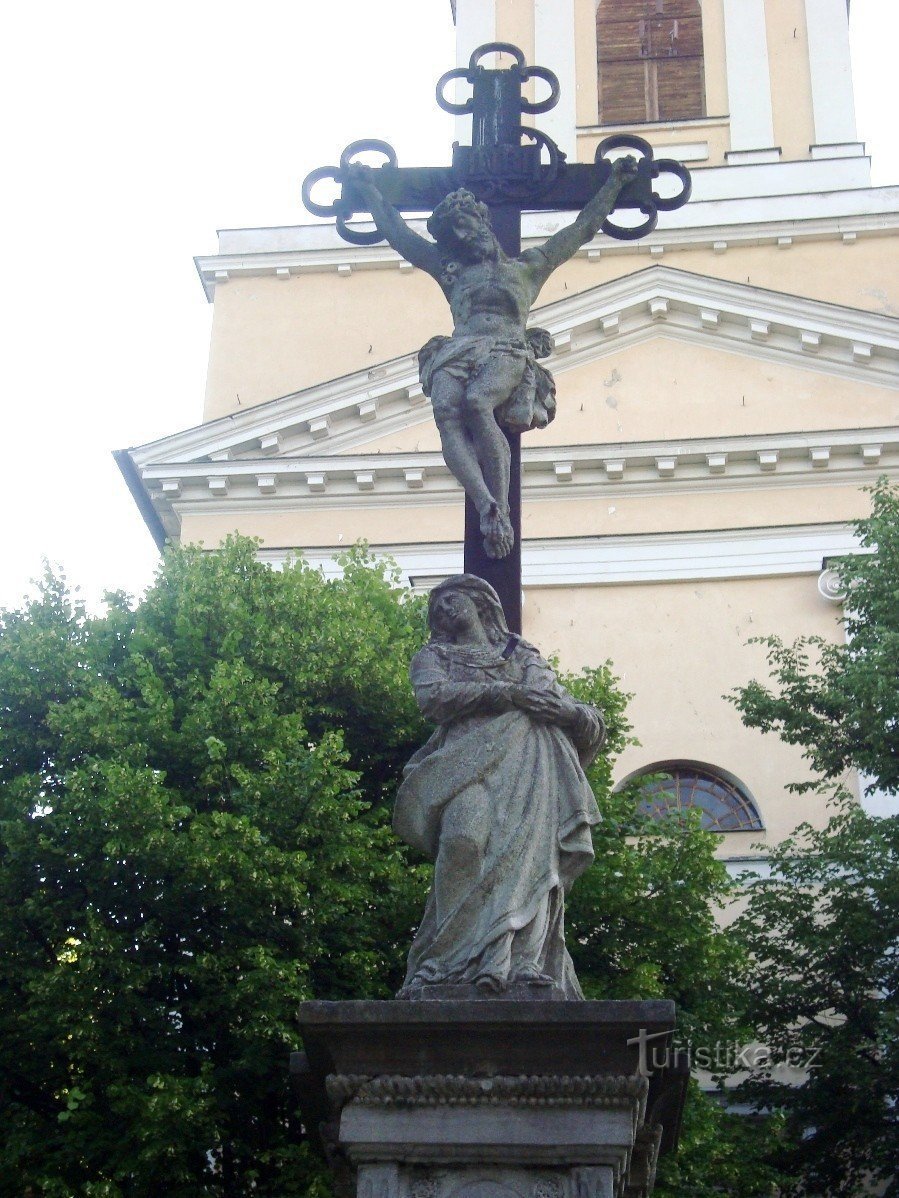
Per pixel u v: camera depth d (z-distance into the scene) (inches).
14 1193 522.6
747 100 1213.1
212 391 1113.4
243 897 557.9
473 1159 200.5
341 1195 218.1
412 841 231.0
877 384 1024.9
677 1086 221.1
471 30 1257.4
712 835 651.5
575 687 699.4
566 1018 201.5
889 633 682.2
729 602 973.8
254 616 674.8
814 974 680.4
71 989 538.3
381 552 1002.1
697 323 1042.7
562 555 992.9
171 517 1050.1
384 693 656.4
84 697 633.6
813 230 1105.4
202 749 602.5
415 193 300.8
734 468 1002.7
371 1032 203.6
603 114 1237.1
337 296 1138.7
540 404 279.0
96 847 569.3
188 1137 518.3
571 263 1120.8
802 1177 658.8
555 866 225.8
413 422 1046.4
